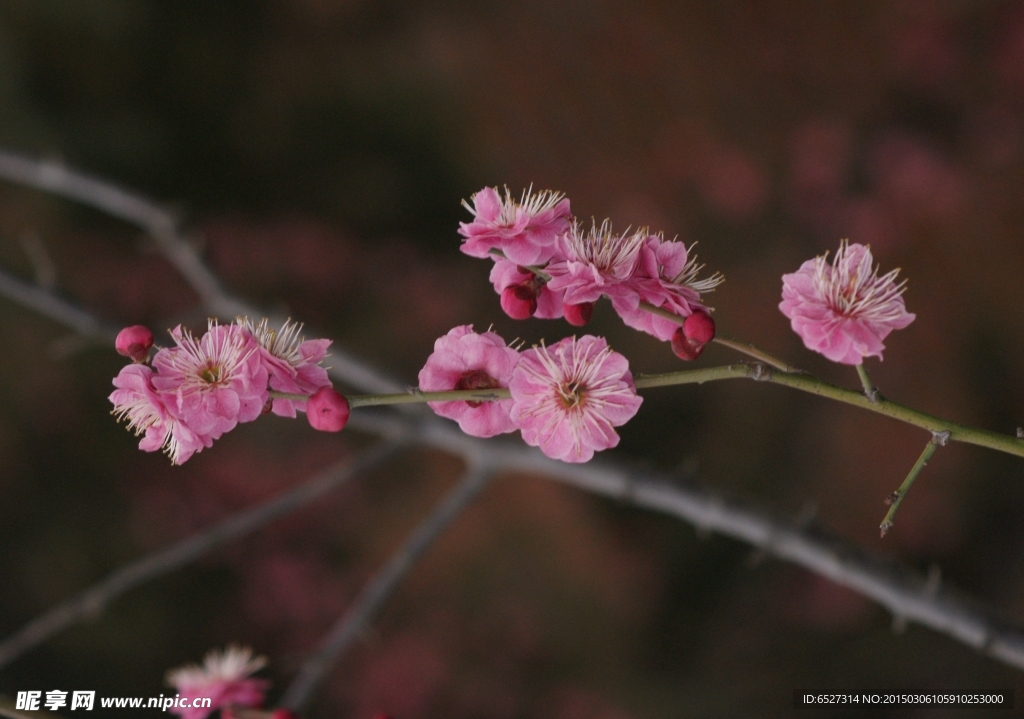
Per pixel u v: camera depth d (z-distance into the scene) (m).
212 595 2.23
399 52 2.69
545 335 2.33
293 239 2.50
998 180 2.42
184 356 0.74
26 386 2.25
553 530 2.18
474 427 0.75
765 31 2.53
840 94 2.53
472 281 2.53
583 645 2.13
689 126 2.50
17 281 1.08
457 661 2.14
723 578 2.22
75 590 2.15
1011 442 0.74
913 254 2.39
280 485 2.31
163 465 2.30
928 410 2.23
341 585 2.25
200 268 1.16
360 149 2.67
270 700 2.11
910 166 2.43
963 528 2.17
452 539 2.22
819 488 2.23
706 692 2.05
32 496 2.21
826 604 2.14
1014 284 2.33
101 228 2.36
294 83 2.64
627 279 0.75
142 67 2.46
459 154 2.63
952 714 1.89
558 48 2.58
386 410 1.05
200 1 2.55
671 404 2.33
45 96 2.32
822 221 2.44
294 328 0.76
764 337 2.31
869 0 2.54
